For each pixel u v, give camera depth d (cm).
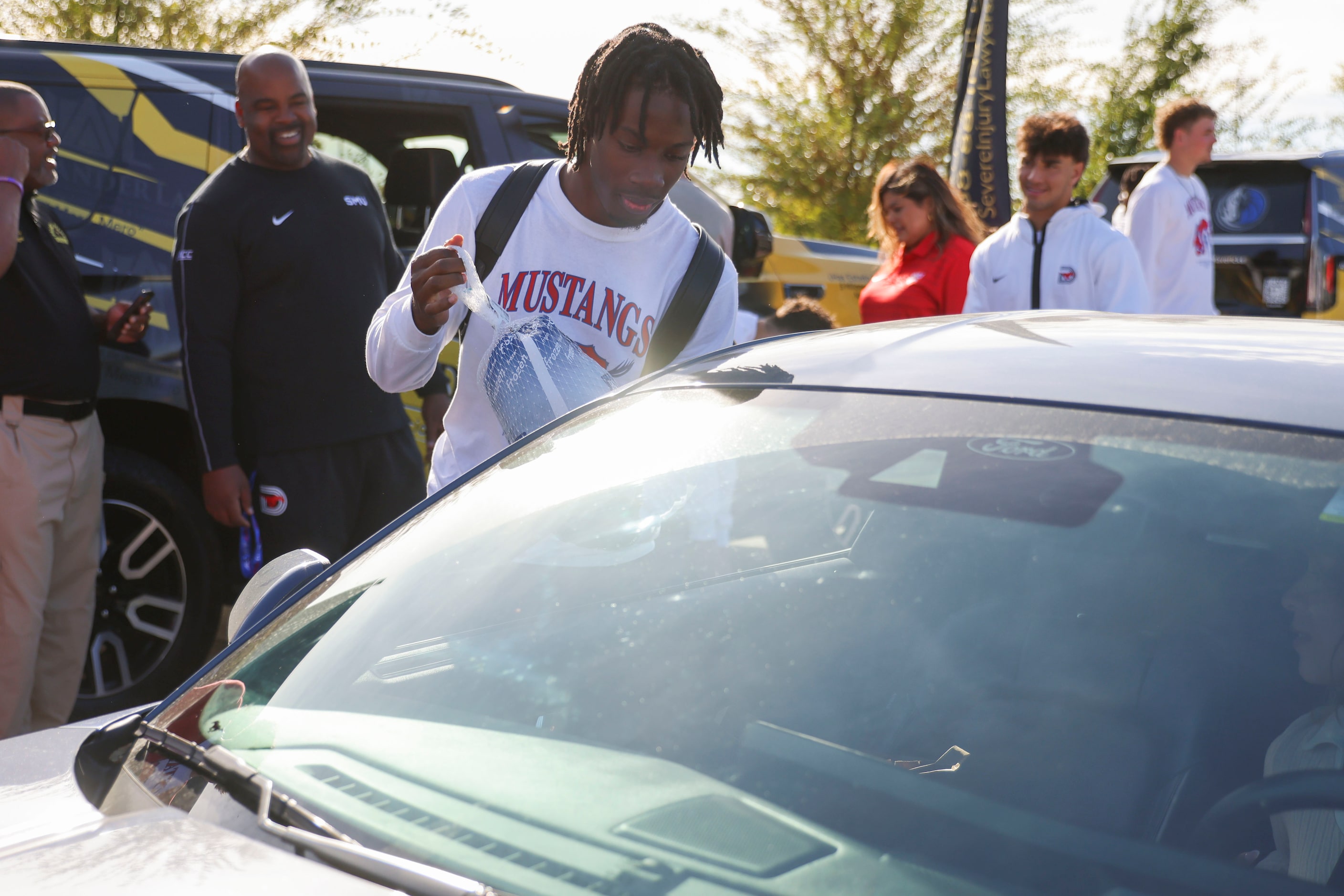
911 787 114
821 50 1298
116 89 356
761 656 132
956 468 141
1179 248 448
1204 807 110
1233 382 142
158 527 359
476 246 218
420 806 118
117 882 107
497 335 205
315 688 140
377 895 105
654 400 172
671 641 136
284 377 318
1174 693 118
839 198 1308
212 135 371
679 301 229
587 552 150
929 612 131
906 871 105
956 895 102
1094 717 118
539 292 216
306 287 317
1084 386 146
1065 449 138
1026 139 383
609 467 162
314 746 129
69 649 327
